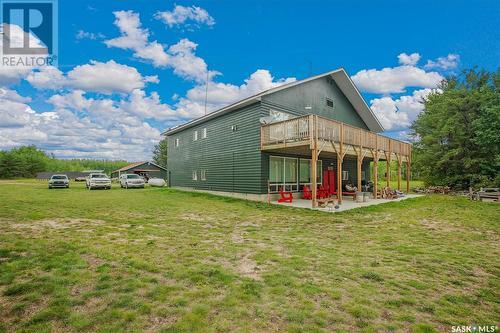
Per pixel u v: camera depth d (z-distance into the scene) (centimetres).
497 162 1816
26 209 986
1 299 312
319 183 1755
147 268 416
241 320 277
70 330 254
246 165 1473
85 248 510
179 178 2289
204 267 426
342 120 1980
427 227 804
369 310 302
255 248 545
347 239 643
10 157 6141
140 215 934
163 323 268
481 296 349
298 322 275
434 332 264
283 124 1274
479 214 1063
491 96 1909
